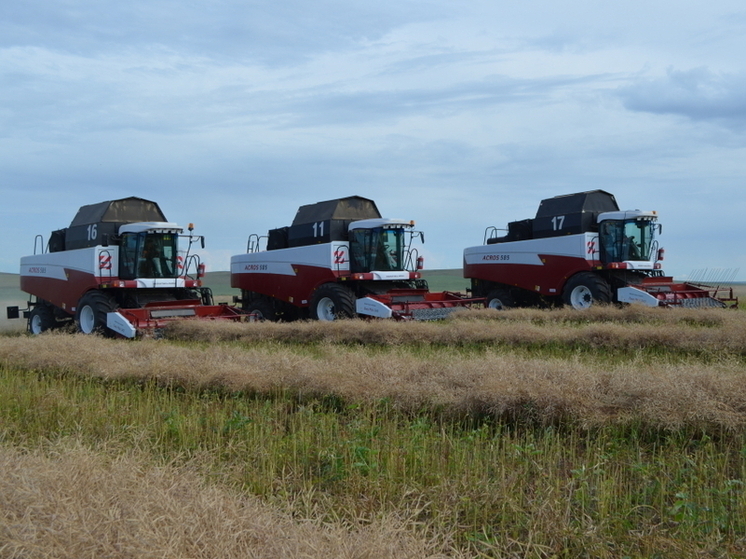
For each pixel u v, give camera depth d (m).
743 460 5.01
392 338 12.28
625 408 6.00
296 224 18.11
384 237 16.95
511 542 3.75
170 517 3.03
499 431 5.90
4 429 5.92
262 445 5.35
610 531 3.91
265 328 13.53
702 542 3.74
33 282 17.81
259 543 3.00
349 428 5.96
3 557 2.84
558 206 18.36
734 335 10.07
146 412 6.59
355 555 2.98
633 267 17.05
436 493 4.31
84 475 3.47
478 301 17.55
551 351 10.79
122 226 15.89
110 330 15.09
